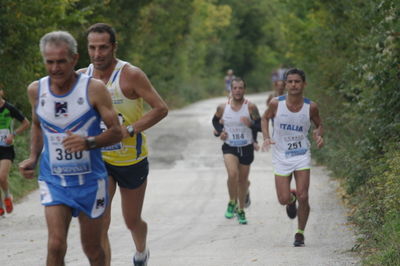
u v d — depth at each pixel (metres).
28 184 37.88
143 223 17.94
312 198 31.91
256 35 190.12
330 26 49.28
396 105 27.14
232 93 28.36
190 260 20.58
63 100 13.83
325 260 19.83
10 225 27.70
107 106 13.94
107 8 62.62
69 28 52.06
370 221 22.73
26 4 38.41
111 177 17.05
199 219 28.53
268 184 37.47
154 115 16.50
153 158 49.75
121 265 20.05
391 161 23.11
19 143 39.94
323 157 43.19
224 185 37.88
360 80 32.66
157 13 95.38
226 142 28.52
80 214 14.41
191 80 147.25
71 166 14.11
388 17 27.02
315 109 23.50
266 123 24.09
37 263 20.75
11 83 39.62
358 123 33.19
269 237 24.42
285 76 23.41
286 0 60.03
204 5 151.88
